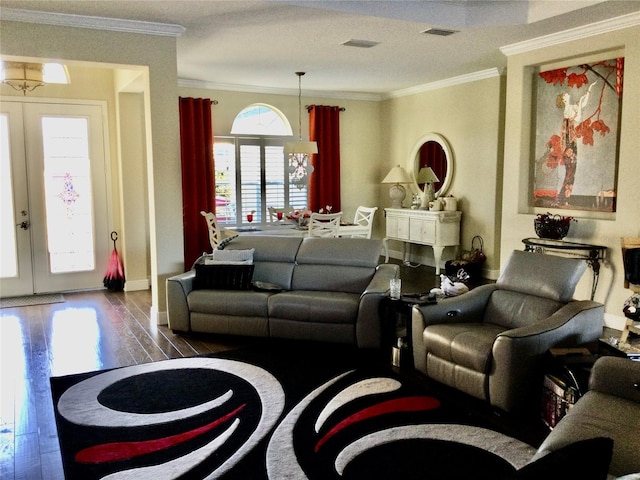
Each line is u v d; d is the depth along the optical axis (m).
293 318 4.59
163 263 5.29
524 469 1.39
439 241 7.72
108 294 6.62
